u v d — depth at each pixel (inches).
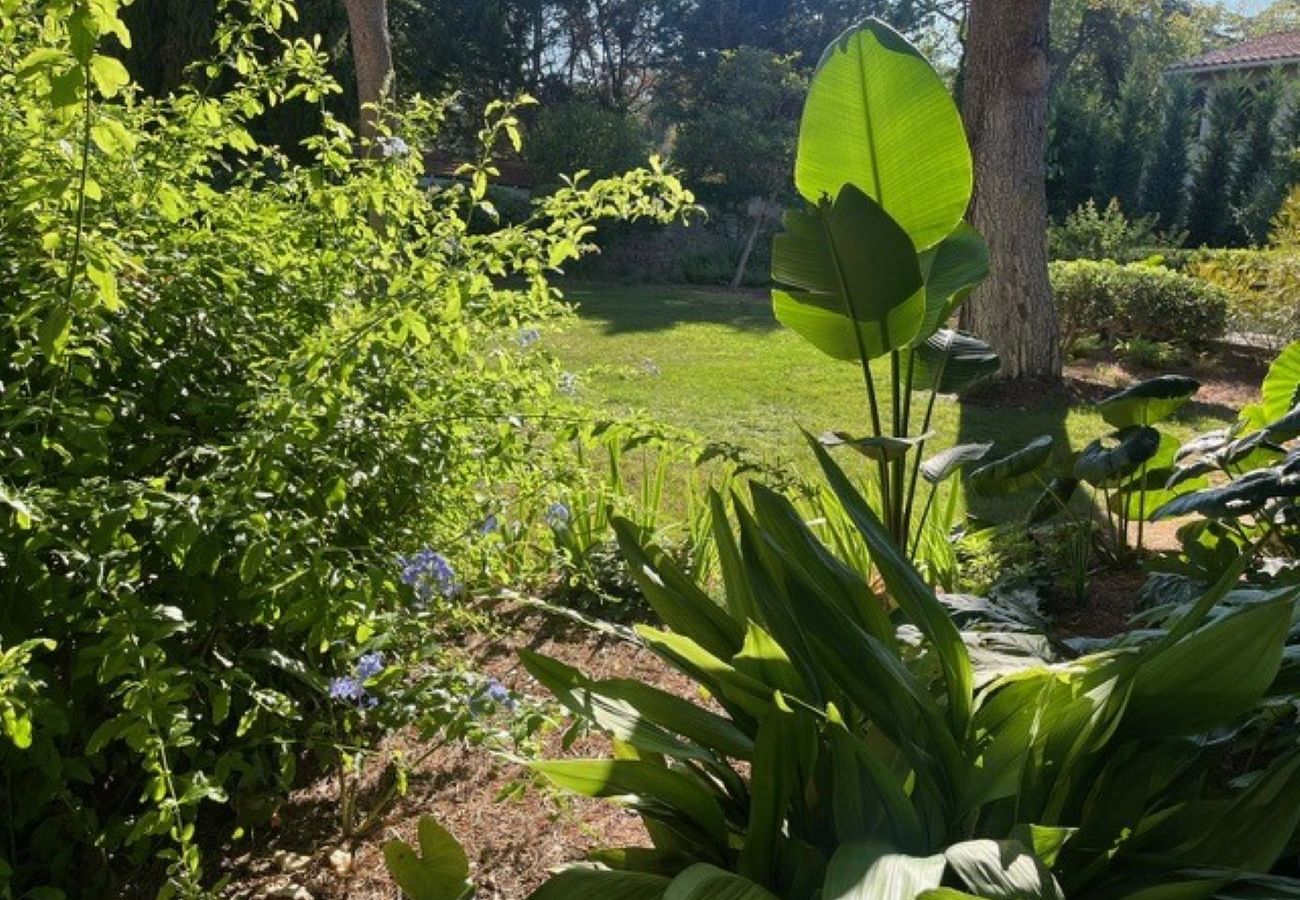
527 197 802.8
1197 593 151.3
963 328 428.8
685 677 149.5
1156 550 211.2
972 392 403.9
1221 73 1035.3
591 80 1306.6
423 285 102.8
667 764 100.9
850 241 134.0
